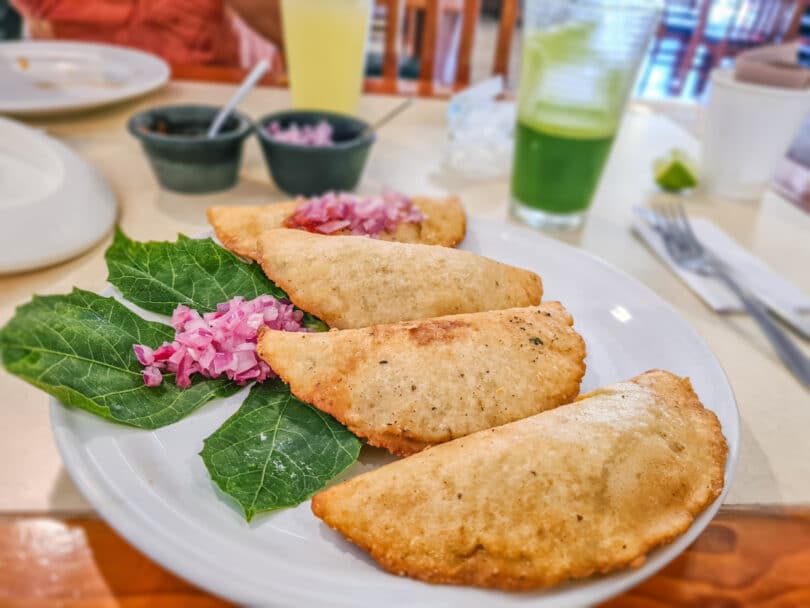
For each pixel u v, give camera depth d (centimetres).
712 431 22
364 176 46
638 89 147
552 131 37
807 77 43
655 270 37
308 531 19
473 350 24
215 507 19
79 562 18
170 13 80
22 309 21
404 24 121
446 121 59
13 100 47
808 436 25
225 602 17
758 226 44
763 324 32
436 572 17
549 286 32
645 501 19
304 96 54
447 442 22
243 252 30
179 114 43
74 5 78
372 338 24
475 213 42
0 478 20
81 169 36
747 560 19
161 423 21
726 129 46
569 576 17
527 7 37
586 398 23
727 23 141
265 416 22
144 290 26
